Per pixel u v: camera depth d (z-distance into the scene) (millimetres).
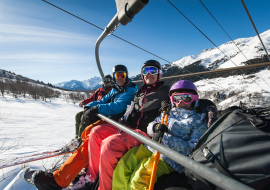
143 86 2055
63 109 34438
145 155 1403
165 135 1367
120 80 2414
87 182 1651
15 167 2711
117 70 2395
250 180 705
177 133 1357
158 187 1147
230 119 938
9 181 2287
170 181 1171
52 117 21172
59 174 1705
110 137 1522
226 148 842
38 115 22422
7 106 29734
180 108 1441
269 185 669
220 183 577
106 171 1414
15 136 8617
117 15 1932
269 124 781
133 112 1979
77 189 1614
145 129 1811
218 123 999
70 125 15312
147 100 1845
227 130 897
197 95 1425
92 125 2322
